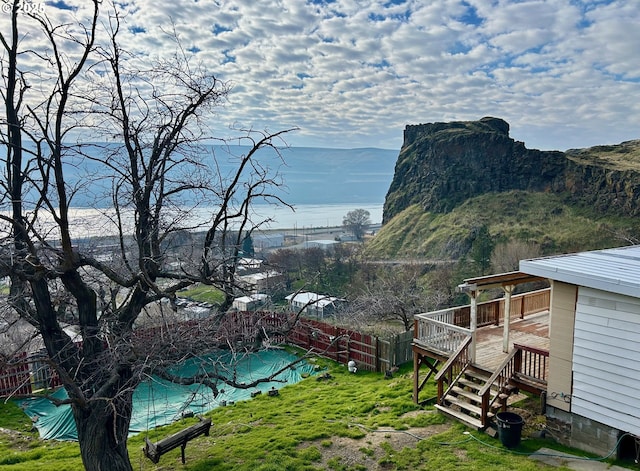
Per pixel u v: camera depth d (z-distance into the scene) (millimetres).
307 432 10258
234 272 7648
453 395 10172
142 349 6789
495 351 10398
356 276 44375
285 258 38469
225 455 9484
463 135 86125
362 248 72625
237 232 7531
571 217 63562
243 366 15812
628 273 7527
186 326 7375
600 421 7660
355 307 26141
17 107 7051
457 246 63344
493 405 9180
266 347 7340
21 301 7371
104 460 7078
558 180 72688
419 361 11352
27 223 6727
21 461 10180
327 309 25891
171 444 8859
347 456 8914
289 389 15250
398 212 92062
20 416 13133
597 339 7621
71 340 7414
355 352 17375
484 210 72438
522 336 11383
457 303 37375
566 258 9094
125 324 7359
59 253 6852
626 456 7586
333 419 11258
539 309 13789
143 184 7449
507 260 47562
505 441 8367
